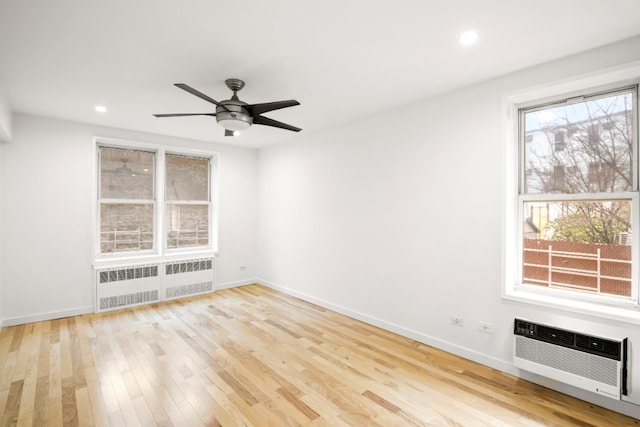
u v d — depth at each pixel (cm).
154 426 204
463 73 267
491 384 254
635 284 226
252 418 212
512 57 239
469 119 292
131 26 198
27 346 318
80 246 414
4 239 367
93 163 421
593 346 220
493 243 277
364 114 378
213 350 312
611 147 235
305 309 441
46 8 178
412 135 339
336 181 431
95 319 398
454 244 304
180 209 515
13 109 357
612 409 221
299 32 206
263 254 576
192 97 321
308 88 300
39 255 388
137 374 267
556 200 257
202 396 237
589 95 244
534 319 254
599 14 186
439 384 254
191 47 225
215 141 524
